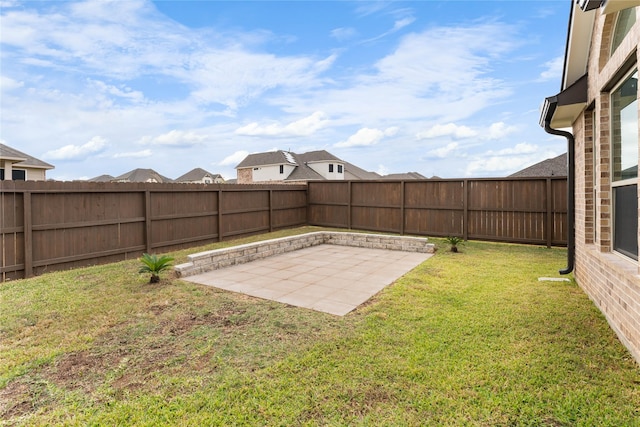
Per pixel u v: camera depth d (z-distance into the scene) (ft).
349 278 18.26
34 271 18.63
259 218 35.17
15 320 12.35
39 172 71.61
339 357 9.48
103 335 11.14
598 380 8.29
